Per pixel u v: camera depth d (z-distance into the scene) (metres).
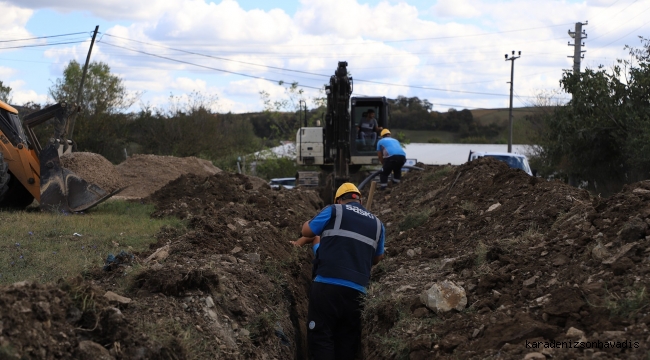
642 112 21.56
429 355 4.61
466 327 4.77
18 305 3.59
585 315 4.24
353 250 5.98
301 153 22.39
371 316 6.00
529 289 5.01
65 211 11.84
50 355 3.55
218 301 5.33
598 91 22.22
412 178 16.36
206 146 41.50
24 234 8.79
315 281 6.04
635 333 3.78
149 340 4.10
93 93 39.31
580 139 22.83
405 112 100.12
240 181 13.96
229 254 7.23
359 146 21.02
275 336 5.80
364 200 16.19
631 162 21.36
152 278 5.04
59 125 13.00
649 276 4.35
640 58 22.38
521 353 3.97
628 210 5.54
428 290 5.39
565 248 5.52
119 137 40.88
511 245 6.40
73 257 7.22
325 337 5.95
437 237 8.53
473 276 5.68
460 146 53.66
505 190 9.45
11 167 12.20
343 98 17.03
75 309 3.99
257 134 69.94
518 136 52.25
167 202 13.12
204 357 4.42
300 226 11.22
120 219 11.01
